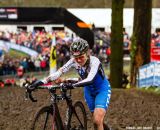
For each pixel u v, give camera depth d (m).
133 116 15.89
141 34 30.14
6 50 41.84
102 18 49.09
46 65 40.66
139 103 19.27
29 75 39.28
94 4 74.06
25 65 39.41
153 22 48.50
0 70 38.38
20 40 42.25
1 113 16.31
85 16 49.31
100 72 9.82
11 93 22.70
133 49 30.48
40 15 40.78
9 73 38.75
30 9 40.84
